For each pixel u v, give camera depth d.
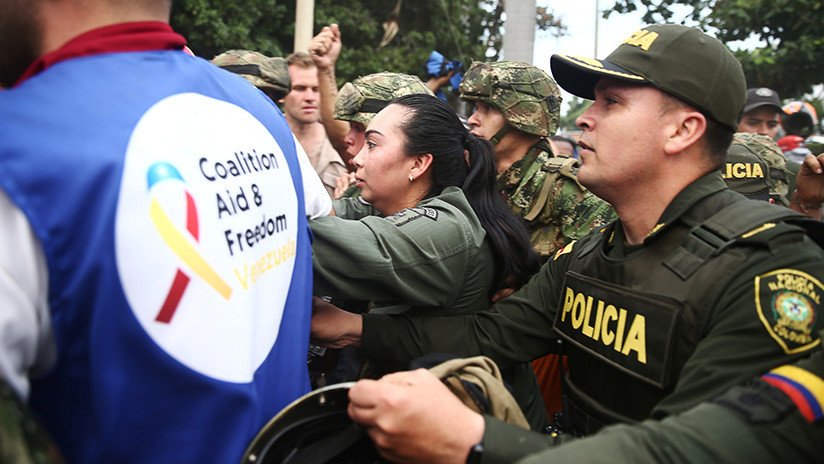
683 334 1.18
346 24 9.10
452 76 4.57
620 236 1.40
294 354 1.11
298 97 3.40
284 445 1.06
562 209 2.64
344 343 1.60
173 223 0.84
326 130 3.56
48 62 0.85
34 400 0.82
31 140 0.78
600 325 1.33
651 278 1.26
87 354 0.80
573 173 2.66
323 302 1.62
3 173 0.75
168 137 0.86
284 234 1.08
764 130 4.21
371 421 1.03
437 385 1.07
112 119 0.82
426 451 1.03
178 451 0.86
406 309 1.67
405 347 1.59
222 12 8.00
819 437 0.95
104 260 0.78
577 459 0.93
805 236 1.20
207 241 0.88
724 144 1.33
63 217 0.77
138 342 0.81
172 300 0.83
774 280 1.11
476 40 9.66
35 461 0.58
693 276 1.19
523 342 1.57
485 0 7.82
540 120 2.71
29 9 0.87
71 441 0.83
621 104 1.33
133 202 0.80
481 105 2.78
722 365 1.09
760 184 2.52
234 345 0.90
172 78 0.92
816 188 2.93
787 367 1.02
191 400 0.86
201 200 0.88
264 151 1.06
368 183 1.76
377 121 1.76
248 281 0.95
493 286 1.71
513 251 1.71
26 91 0.82
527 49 3.74
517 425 1.13
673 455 0.93
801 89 4.74
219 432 0.90
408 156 1.71
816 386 0.97
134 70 0.88
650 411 1.24
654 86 1.30
